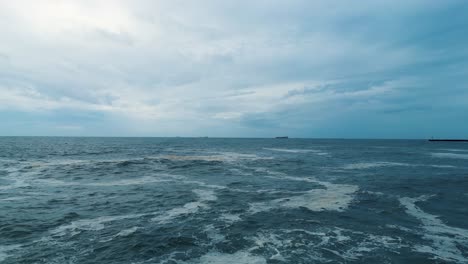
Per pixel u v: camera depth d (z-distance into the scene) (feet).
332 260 27.35
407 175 83.10
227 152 181.06
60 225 37.01
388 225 37.60
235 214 42.16
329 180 73.51
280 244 31.12
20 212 42.47
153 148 215.51
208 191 58.75
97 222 38.32
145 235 33.32
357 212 43.47
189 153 164.96
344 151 204.74
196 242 31.45
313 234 34.17
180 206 46.70
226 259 27.43
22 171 83.87
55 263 26.40
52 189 59.82
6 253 28.43
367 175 82.99
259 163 113.80
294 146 291.38
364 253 28.96
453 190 60.39
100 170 87.20
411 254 28.73
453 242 31.89
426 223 38.55
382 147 280.72
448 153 188.34
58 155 140.77
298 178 76.69
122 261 26.96
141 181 70.18
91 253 28.60
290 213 42.75
